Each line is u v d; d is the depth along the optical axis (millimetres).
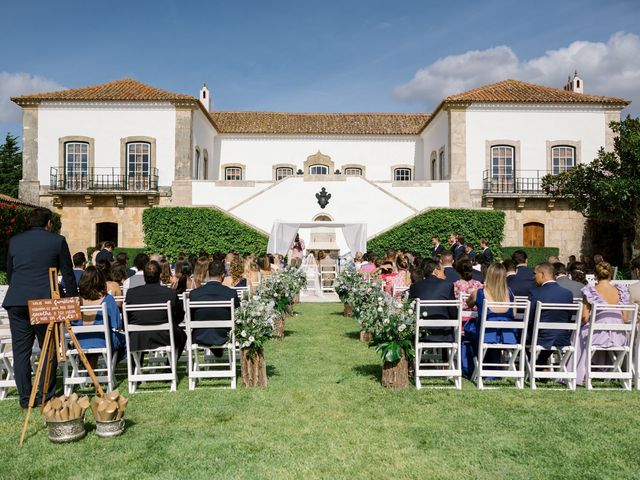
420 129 31047
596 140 26234
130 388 6125
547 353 6957
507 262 8453
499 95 26531
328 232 19547
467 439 4613
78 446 4480
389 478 3871
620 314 6453
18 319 5527
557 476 3893
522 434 4738
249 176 31688
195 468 4035
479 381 6312
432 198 25625
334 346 8914
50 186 25672
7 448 4445
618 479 3840
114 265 8016
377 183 25391
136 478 3865
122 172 25891
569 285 7504
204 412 5383
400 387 6242
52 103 25828
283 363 7633
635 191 19922
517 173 26156
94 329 6051
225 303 6414
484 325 6250
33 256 5586
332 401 5758
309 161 31672
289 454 4301
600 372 6543
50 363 5457
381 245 24422
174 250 24500
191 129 26000
